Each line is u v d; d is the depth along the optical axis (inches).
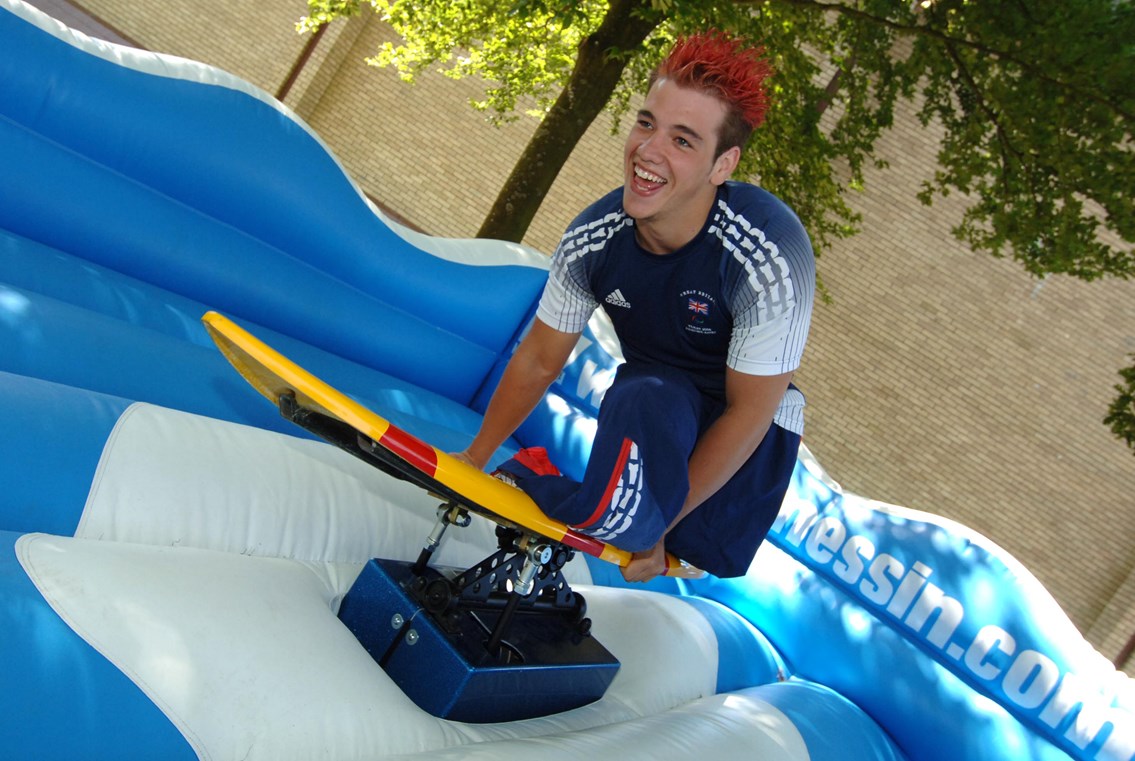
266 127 108.0
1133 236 200.7
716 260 62.8
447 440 116.1
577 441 134.2
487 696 65.4
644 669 89.0
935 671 112.6
